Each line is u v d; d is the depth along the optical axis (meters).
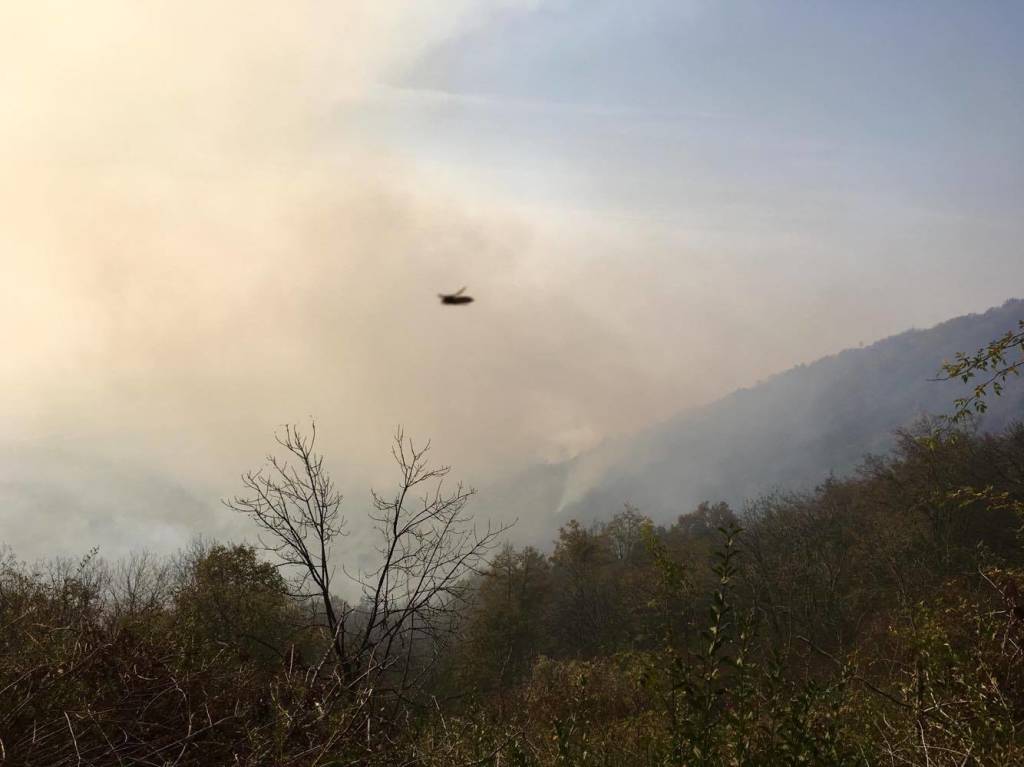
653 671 4.15
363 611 8.24
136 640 5.15
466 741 5.14
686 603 4.62
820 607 23.89
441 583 8.02
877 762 3.92
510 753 4.51
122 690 4.54
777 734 3.51
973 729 4.06
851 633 18.77
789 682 3.81
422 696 7.22
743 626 3.69
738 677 3.60
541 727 6.31
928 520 23.17
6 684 4.18
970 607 5.93
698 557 24.53
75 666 4.42
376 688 5.86
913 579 20.58
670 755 3.68
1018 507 8.23
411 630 7.94
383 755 4.68
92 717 3.93
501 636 30.30
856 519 34.19
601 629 41.38
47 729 4.06
